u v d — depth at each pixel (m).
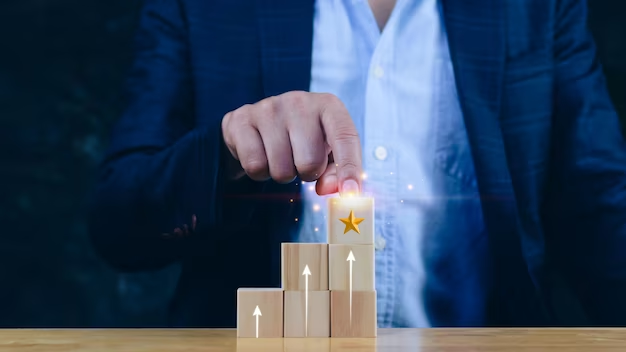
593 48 1.99
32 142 2.47
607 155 1.93
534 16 1.96
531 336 1.27
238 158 1.64
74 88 2.44
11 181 2.48
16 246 2.50
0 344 1.16
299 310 1.21
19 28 2.42
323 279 1.21
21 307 2.49
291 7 1.95
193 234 1.81
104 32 2.41
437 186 1.92
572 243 1.96
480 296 1.89
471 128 1.92
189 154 1.71
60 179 2.49
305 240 1.86
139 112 1.89
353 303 1.21
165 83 1.91
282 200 1.86
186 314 1.88
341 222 1.21
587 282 1.96
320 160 1.41
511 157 1.93
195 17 1.93
